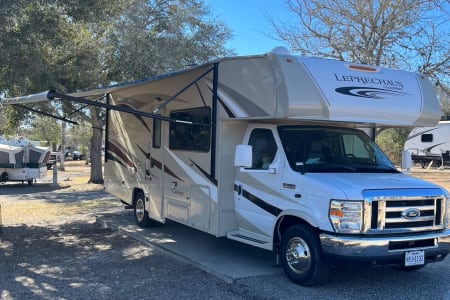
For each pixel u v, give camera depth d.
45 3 8.09
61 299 5.21
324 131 6.44
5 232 9.21
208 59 18.30
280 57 5.80
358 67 6.24
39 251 7.54
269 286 5.55
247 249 7.47
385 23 11.27
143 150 9.02
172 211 7.94
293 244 5.69
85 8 8.37
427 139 30.06
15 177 20.53
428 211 5.51
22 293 5.40
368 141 6.80
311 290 5.43
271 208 6.04
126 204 9.98
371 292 5.43
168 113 8.05
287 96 5.61
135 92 9.36
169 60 16.53
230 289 5.59
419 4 11.11
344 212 5.13
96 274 6.19
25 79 8.37
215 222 6.67
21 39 7.81
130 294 5.39
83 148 49.06
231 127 6.69
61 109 12.95
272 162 6.11
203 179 6.98
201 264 6.52
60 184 21.72
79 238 8.60
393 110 6.17
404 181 5.66
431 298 5.26
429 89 6.67
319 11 11.98
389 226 5.27
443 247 5.48
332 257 5.18
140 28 16.45
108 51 15.30
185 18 18.30
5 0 7.13
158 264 6.72
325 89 5.80
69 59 10.26
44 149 21.64
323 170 5.90
